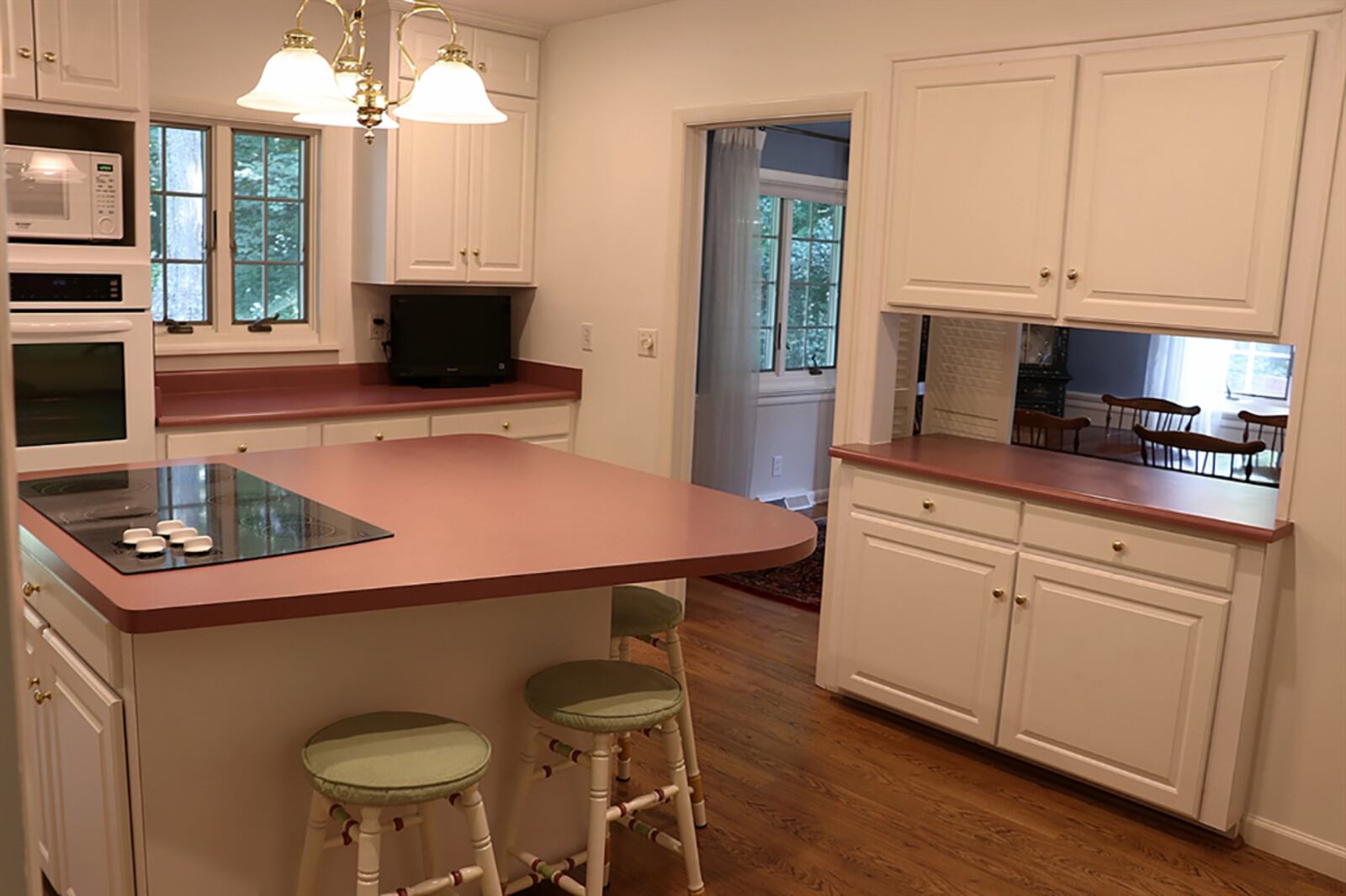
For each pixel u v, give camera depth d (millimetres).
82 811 2137
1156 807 3113
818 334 6918
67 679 2150
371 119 2312
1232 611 2844
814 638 4508
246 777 2076
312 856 2051
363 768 1921
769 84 4043
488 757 2012
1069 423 4723
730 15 4148
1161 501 3041
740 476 6051
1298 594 2846
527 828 2561
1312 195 2764
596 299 4805
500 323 5031
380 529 2275
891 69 3576
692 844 2482
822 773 3305
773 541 2320
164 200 4410
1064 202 3195
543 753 2547
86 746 2070
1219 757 2904
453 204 4730
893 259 3625
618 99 4605
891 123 3594
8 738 307
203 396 4410
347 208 4789
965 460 3576
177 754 1993
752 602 4965
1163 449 5195
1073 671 3148
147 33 3619
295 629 2096
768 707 3785
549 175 4961
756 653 4309
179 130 4414
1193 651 2916
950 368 4094
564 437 4957
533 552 2162
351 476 2801
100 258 3604
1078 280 3188
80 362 3600
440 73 2297
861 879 2736
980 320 3969
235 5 4371
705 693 3881
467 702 2365
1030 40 3234
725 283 5824
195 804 2027
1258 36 2812
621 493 2727
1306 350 2787
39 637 2305
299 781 2145
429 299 4844
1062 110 3168
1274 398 5172
